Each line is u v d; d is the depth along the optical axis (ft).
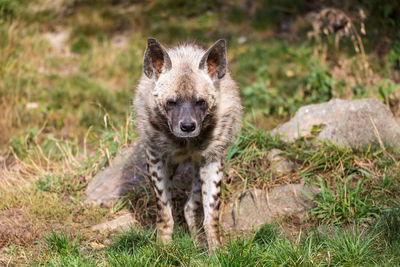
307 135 34.91
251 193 30.91
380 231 26.21
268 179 31.91
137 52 58.18
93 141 41.73
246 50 55.26
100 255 26.37
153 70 26.37
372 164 32.32
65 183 34.65
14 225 30.04
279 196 30.50
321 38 52.21
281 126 36.88
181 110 24.97
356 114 35.27
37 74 53.42
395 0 49.98
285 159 33.45
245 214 30.01
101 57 56.54
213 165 28.04
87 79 52.54
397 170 31.60
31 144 42.14
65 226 30.19
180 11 67.36
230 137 28.27
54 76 53.26
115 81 53.67
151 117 27.14
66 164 37.65
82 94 49.42
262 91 45.88
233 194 31.40
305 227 28.45
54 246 27.30
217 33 60.23
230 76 29.35
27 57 56.85
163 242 26.37
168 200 28.66
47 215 31.07
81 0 70.13
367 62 44.39
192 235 28.27
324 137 34.65
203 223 29.04
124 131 38.04
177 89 25.25
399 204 28.45
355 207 28.22
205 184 28.22
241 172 32.91
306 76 46.65
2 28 58.03
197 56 27.04
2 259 26.84
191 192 29.89
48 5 68.69
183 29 61.52
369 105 35.55
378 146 33.78
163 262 24.57
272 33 59.62
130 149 35.99
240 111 29.91
